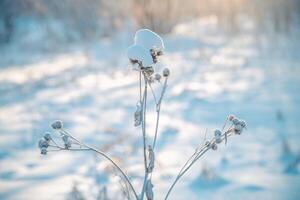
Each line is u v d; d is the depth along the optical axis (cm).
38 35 1981
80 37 1770
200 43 1599
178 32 1817
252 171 456
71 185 436
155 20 1639
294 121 661
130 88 964
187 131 617
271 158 496
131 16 1758
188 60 1306
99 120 707
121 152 514
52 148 557
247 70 1137
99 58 1394
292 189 404
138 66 228
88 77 1119
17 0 2008
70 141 240
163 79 1021
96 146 557
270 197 390
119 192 394
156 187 418
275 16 1875
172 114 724
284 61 1252
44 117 750
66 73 1193
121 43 1612
